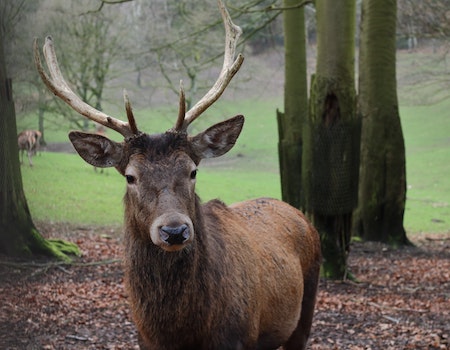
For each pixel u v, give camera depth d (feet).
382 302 36.68
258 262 18.42
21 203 36.50
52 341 26.13
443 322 32.58
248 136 132.05
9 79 31.22
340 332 30.45
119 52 84.28
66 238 51.26
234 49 19.40
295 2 51.11
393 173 57.26
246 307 17.24
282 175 49.39
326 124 39.68
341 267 41.29
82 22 76.84
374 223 58.13
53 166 87.15
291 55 50.62
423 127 136.15
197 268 16.10
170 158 15.93
